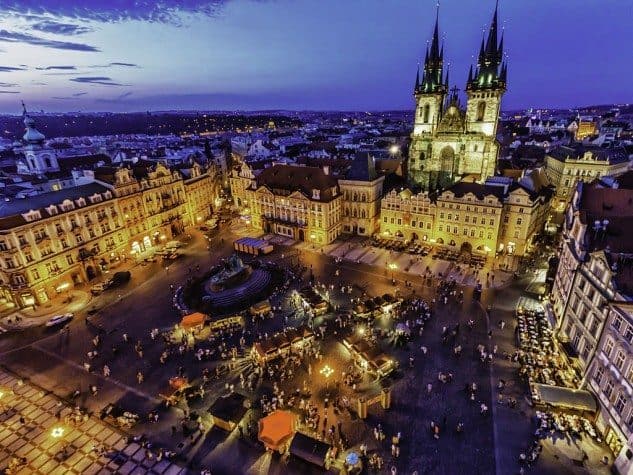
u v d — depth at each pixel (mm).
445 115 116625
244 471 41688
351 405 49406
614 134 195500
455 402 49406
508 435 44500
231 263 81625
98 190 92750
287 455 43344
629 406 39625
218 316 70000
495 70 106062
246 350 60906
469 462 41531
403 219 103250
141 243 103938
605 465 40750
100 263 91375
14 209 75688
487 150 111938
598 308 48406
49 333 67562
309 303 70188
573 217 62844
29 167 136500
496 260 89938
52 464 43062
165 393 50500
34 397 52969
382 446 43656
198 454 43750
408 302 72812
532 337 60500
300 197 104500
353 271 87375
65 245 82750
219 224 125375
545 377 51969
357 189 106688
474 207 91062
